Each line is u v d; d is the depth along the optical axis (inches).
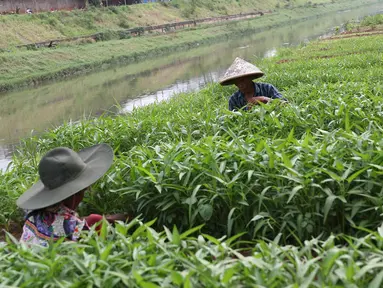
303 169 135.3
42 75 1071.6
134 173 157.0
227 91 508.1
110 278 89.6
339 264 85.7
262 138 172.2
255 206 139.2
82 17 1739.7
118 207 169.0
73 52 1317.7
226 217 143.7
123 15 1914.4
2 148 502.9
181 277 81.8
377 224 125.4
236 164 143.3
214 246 103.5
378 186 128.6
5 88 972.6
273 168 140.1
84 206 174.7
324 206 121.6
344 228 131.3
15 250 102.8
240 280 88.2
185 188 142.4
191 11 2244.1
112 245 99.6
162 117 301.7
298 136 206.5
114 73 1101.1
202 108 382.3
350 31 1354.6
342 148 140.7
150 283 79.9
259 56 1104.2
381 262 88.0
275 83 487.5
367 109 223.1
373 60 576.4
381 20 1445.6
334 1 3331.7
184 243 103.0
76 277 91.3
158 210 152.4
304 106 237.9
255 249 102.4
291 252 97.1
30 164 251.8
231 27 2007.9
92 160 133.6
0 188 205.3
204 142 171.0
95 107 697.6
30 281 88.0
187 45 1630.2
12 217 194.1
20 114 697.0
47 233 120.4
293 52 936.3
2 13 1640.0
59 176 121.0
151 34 1721.2
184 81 856.3
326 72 487.5
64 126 274.7
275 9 2746.1
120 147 247.4
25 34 1464.1
